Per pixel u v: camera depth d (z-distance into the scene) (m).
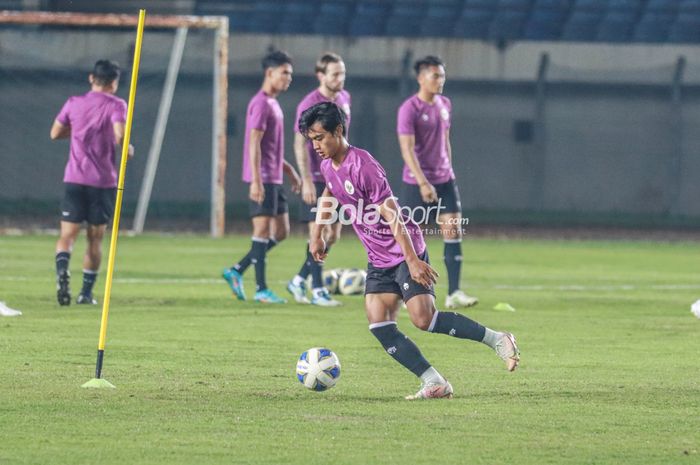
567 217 104.50
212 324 37.31
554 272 60.47
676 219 104.56
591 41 113.00
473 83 105.06
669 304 45.59
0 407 23.00
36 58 101.56
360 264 62.44
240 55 103.25
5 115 101.56
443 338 35.06
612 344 34.03
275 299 44.16
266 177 43.84
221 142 84.44
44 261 60.66
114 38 102.25
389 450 19.70
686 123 104.94
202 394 24.81
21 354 30.17
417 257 23.78
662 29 115.25
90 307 41.28
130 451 19.45
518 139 105.38
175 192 102.88
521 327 37.97
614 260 69.06
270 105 43.22
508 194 105.44
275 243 45.28
